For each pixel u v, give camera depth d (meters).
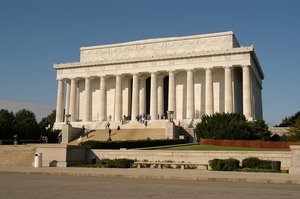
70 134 72.31
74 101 94.00
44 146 36.97
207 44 87.12
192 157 37.94
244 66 78.56
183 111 87.69
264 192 17.92
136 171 30.36
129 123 80.94
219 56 81.12
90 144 43.59
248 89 77.31
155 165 36.88
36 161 34.47
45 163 36.41
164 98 95.94
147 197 15.59
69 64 94.56
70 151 36.88
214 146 49.56
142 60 87.56
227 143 50.19
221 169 33.12
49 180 23.02
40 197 15.40
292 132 56.09
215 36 86.56
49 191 17.39
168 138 63.00
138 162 37.44
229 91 78.94
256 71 91.94
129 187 19.31
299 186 21.31
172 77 84.81
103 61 91.44
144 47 92.94
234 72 84.31
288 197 16.17
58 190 17.78
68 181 22.41
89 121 90.94
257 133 56.16
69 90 97.69
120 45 95.56
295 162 29.91
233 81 82.50
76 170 30.48
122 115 92.94
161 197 15.65
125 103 93.81
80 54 99.88
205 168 35.91
